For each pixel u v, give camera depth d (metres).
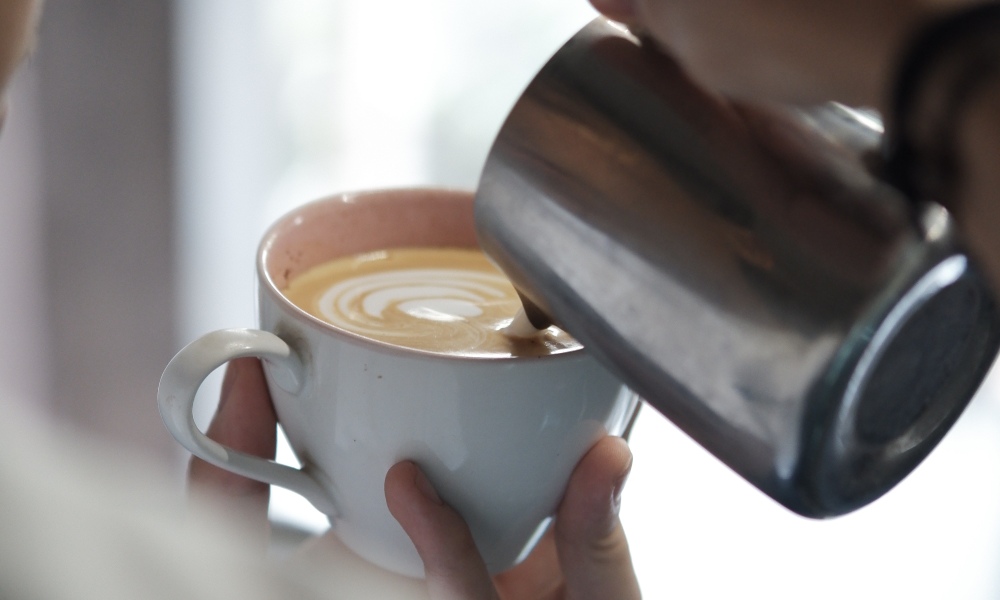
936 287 0.35
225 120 1.00
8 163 0.90
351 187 1.08
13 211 0.92
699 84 0.38
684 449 0.80
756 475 0.37
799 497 0.37
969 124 0.33
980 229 0.33
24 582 0.32
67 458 0.35
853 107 0.36
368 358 0.41
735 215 0.36
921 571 0.72
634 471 0.77
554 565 0.50
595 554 0.45
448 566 0.42
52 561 0.32
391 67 1.05
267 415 0.48
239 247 1.05
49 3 0.86
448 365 0.40
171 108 0.95
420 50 1.05
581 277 0.39
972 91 0.33
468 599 0.43
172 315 1.02
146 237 0.99
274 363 0.42
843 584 0.70
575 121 0.38
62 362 0.99
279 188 1.06
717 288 0.36
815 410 0.36
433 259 0.54
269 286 0.43
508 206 0.39
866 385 0.36
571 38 0.39
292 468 0.44
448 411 0.41
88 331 0.99
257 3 0.97
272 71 1.02
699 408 0.38
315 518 0.60
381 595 0.43
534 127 0.39
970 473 0.83
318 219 0.51
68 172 0.93
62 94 0.90
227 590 0.34
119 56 0.90
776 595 0.68
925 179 0.35
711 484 0.77
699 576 0.69
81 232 0.96
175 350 1.03
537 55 1.06
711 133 0.37
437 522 0.42
